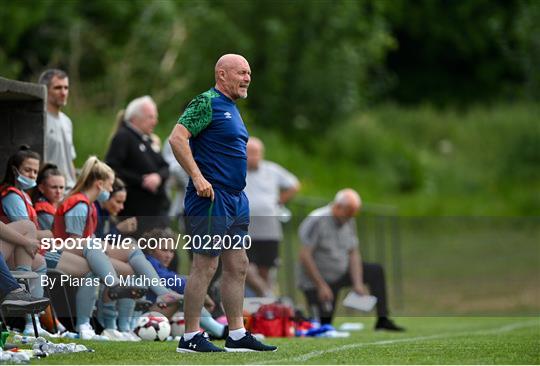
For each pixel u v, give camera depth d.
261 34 91.19
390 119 101.44
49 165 31.22
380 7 100.38
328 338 35.47
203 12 85.56
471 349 27.95
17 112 34.22
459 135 100.38
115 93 75.38
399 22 115.94
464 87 118.25
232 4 90.94
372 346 29.28
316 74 92.81
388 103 106.50
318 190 82.88
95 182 30.50
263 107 91.44
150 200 37.69
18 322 29.91
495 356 25.78
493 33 113.44
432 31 116.62
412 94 117.38
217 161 25.73
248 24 91.25
